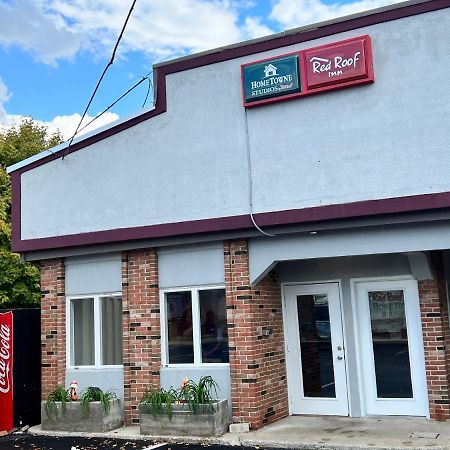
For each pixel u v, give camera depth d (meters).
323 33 9.88
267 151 10.17
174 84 11.10
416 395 10.25
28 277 20.22
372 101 9.48
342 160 9.60
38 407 12.07
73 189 11.85
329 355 10.98
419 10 9.27
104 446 9.70
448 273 10.66
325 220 9.61
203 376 10.51
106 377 11.38
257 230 10.10
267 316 10.70
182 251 10.92
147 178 11.15
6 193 21.67
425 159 9.07
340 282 10.95
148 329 10.98
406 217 9.13
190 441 9.65
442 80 9.09
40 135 28.56
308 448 8.88
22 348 11.97
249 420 9.95
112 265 11.58
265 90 10.17
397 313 10.56
